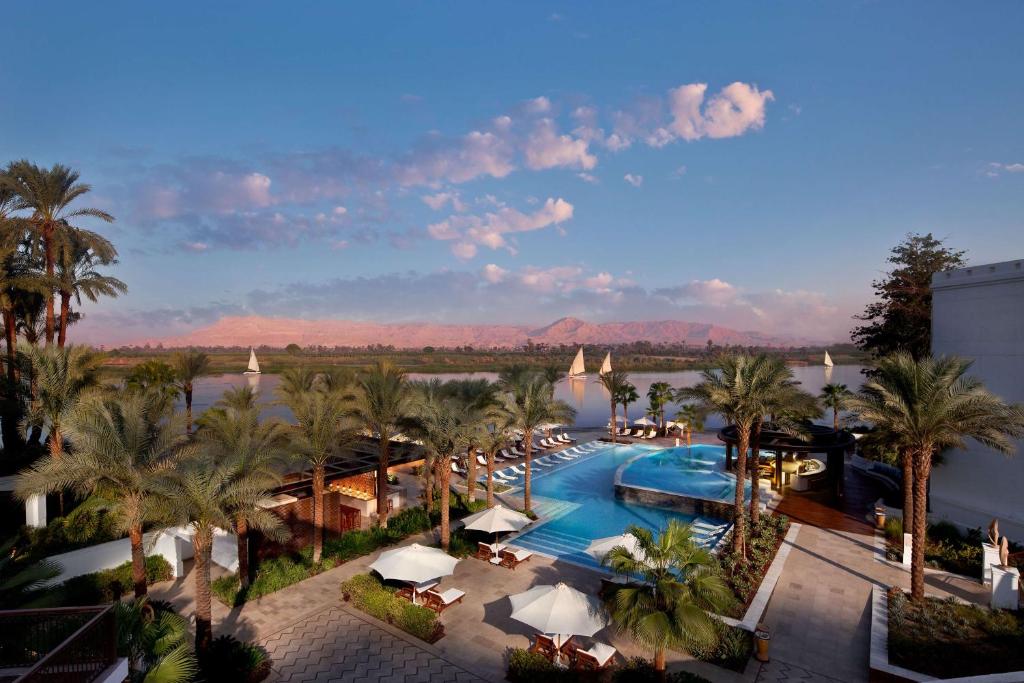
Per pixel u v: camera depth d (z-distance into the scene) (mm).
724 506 26828
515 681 13570
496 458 41000
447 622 16609
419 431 22656
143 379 40688
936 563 19875
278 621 16562
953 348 23594
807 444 27047
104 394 21906
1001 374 21797
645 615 12352
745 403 20078
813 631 15773
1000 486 21766
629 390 49844
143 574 15609
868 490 30734
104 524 19656
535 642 15086
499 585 19219
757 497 23422
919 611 16453
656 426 51656
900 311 38281
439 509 27344
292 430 21219
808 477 30688
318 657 14641
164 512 13789
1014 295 21328
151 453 15789
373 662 14422
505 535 24578
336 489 24500
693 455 41438
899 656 14070
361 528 25781
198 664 13297
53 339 27391
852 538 22969
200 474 14344
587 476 36344
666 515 28062
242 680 13242
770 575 19172
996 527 18719
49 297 26500
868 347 40938
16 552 17625
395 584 18891
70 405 20891
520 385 33625
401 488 28562
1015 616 16078
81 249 30391
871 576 19250
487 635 15883
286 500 21672
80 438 15219
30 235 28078
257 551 20734
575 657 14312
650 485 31734
